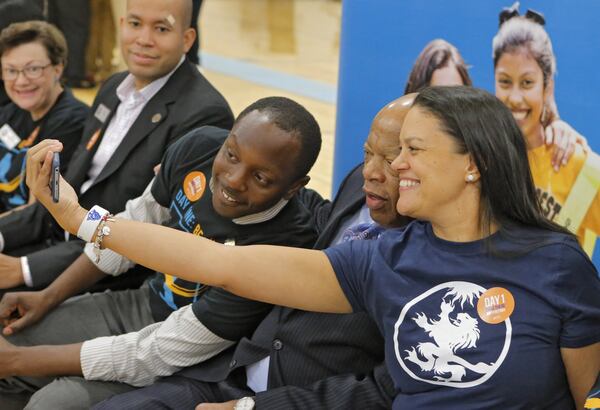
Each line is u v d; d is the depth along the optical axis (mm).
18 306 2250
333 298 1633
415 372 1501
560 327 1439
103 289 2424
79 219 1690
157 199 2188
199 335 1888
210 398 1895
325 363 1772
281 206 1942
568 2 2197
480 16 2406
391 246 1570
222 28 7918
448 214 1499
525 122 2363
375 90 2719
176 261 1634
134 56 2439
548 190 2350
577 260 1447
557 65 2252
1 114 2938
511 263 1457
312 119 1869
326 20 8500
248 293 1636
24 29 2766
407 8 2568
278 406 1704
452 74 2510
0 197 2975
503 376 1432
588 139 2219
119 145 2461
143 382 1952
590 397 1427
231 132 1850
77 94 5406
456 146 1458
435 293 1492
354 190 2021
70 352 1953
